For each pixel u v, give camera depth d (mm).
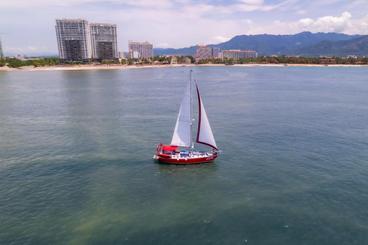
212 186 59875
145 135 92125
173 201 54500
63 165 69812
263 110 128375
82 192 57562
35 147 81875
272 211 50969
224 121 108562
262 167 68188
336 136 89438
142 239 44438
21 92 185625
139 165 70000
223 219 49031
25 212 50906
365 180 61000
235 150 78750
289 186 59250
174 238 44656
